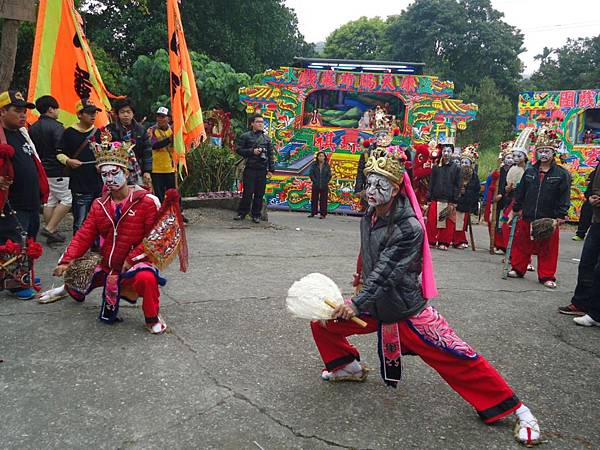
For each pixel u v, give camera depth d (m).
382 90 15.71
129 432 3.06
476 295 6.44
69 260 4.57
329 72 15.77
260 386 3.69
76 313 4.89
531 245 7.55
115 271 4.64
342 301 3.26
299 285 3.31
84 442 2.95
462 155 11.19
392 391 3.72
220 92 22.77
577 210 17.83
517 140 9.91
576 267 9.16
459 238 10.74
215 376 3.80
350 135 16.06
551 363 4.41
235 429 3.13
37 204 5.66
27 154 5.53
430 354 3.30
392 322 3.31
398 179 3.14
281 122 16.08
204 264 7.17
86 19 28.39
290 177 16.25
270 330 4.77
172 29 8.95
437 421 3.35
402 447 3.04
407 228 3.18
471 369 3.25
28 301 5.20
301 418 3.29
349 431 3.17
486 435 3.21
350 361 3.76
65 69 8.35
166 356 4.08
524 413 3.23
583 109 17.56
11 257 5.17
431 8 50.62
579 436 3.27
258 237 9.58
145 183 7.65
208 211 11.55
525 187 7.57
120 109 7.32
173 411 3.30
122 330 4.55
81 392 3.49
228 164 12.50
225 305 5.39
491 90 42.72
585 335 5.19
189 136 9.58
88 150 7.00
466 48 50.81
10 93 5.32
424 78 15.50
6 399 3.37
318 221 13.91
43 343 4.22
